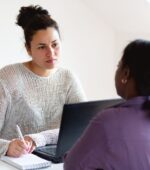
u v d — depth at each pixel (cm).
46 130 183
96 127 101
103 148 99
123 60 106
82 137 104
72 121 143
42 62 178
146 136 99
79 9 317
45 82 186
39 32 175
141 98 104
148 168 98
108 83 342
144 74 101
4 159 157
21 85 180
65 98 192
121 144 98
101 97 342
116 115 102
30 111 181
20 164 147
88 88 333
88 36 325
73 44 318
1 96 175
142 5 278
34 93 183
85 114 144
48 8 301
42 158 159
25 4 290
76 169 103
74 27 316
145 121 101
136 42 105
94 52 330
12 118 181
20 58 293
